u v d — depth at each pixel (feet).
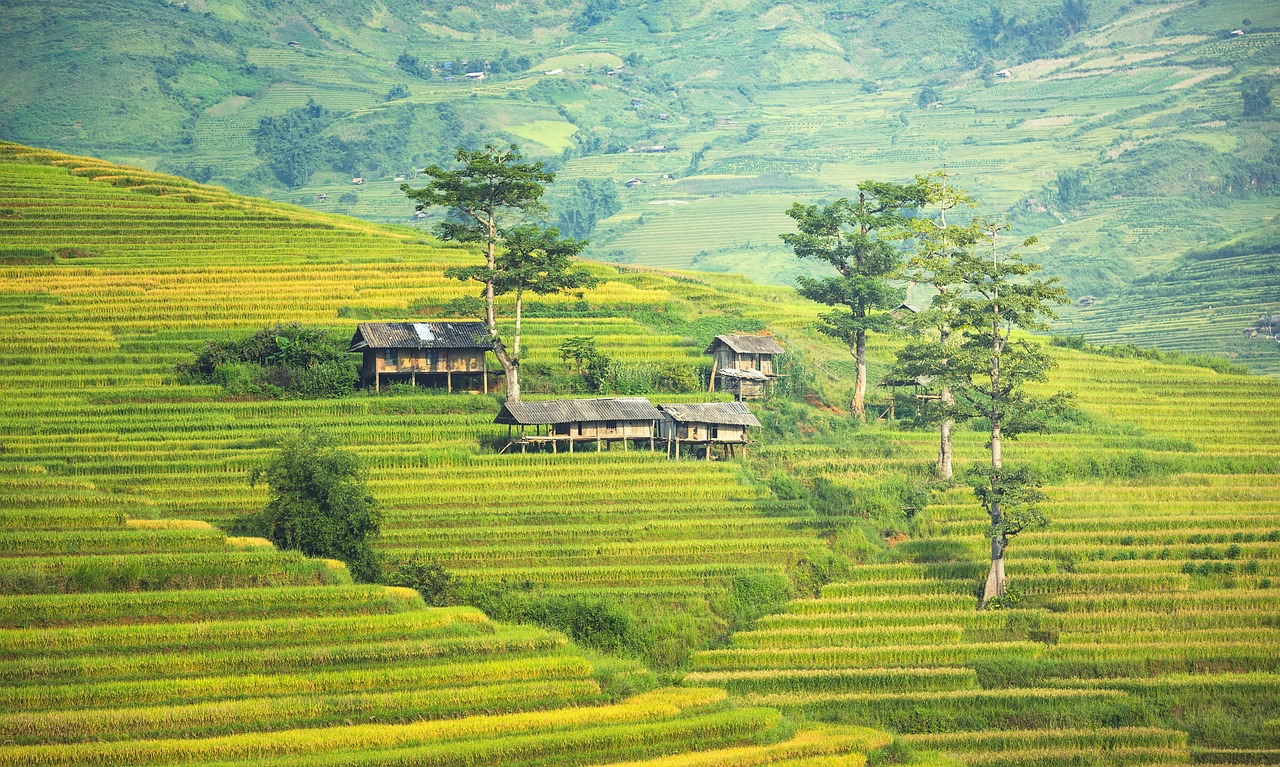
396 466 346.13
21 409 364.38
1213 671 275.39
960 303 334.65
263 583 258.37
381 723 219.82
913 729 252.83
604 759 217.97
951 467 372.99
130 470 327.67
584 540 314.14
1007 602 303.27
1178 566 320.29
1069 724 253.85
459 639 246.27
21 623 231.91
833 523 330.75
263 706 215.10
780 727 237.25
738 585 299.38
